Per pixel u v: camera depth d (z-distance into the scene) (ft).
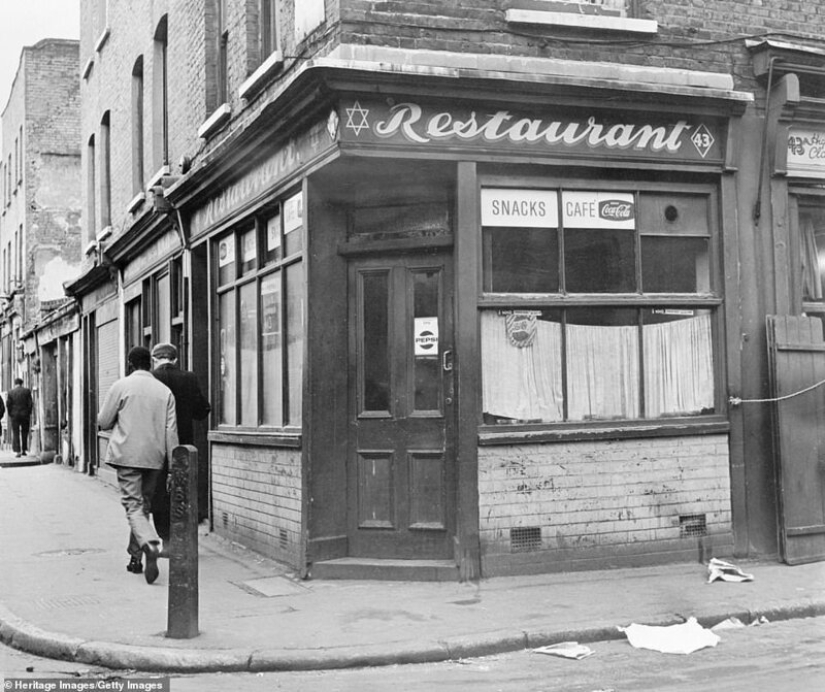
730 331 28.60
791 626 22.40
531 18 26.58
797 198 30.25
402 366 27.43
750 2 29.60
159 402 27.84
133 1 52.85
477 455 26.12
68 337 73.56
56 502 46.32
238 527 33.24
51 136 102.89
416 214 27.50
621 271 27.96
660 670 18.88
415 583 25.98
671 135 27.94
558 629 21.01
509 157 26.40
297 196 29.01
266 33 33.50
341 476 27.66
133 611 23.15
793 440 28.63
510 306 26.76
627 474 27.35
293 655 19.31
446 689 17.88
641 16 28.55
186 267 40.40
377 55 25.13
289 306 29.86
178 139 43.04
